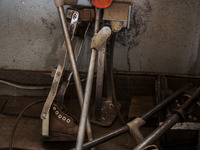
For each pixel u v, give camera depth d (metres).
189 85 1.74
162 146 1.58
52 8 1.68
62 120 1.53
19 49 1.83
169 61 1.85
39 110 1.86
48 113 1.49
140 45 1.80
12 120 1.75
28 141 1.60
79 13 1.50
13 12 1.70
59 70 1.50
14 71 1.89
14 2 1.67
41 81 1.92
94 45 1.30
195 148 1.59
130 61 1.87
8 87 1.94
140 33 1.75
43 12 1.70
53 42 1.81
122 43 1.80
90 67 1.35
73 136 1.54
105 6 1.47
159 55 1.83
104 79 1.91
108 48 1.71
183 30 1.73
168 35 1.75
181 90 1.69
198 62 1.83
